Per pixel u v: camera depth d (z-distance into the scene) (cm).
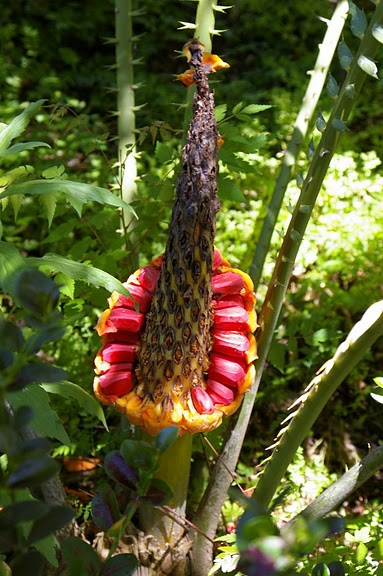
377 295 84
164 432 24
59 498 47
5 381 21
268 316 52
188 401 45
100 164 98
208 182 41
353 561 44
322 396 47
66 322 49
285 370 81
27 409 22
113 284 41
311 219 91
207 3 53
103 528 26
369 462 47
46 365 22
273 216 61
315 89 60
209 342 46
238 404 47
